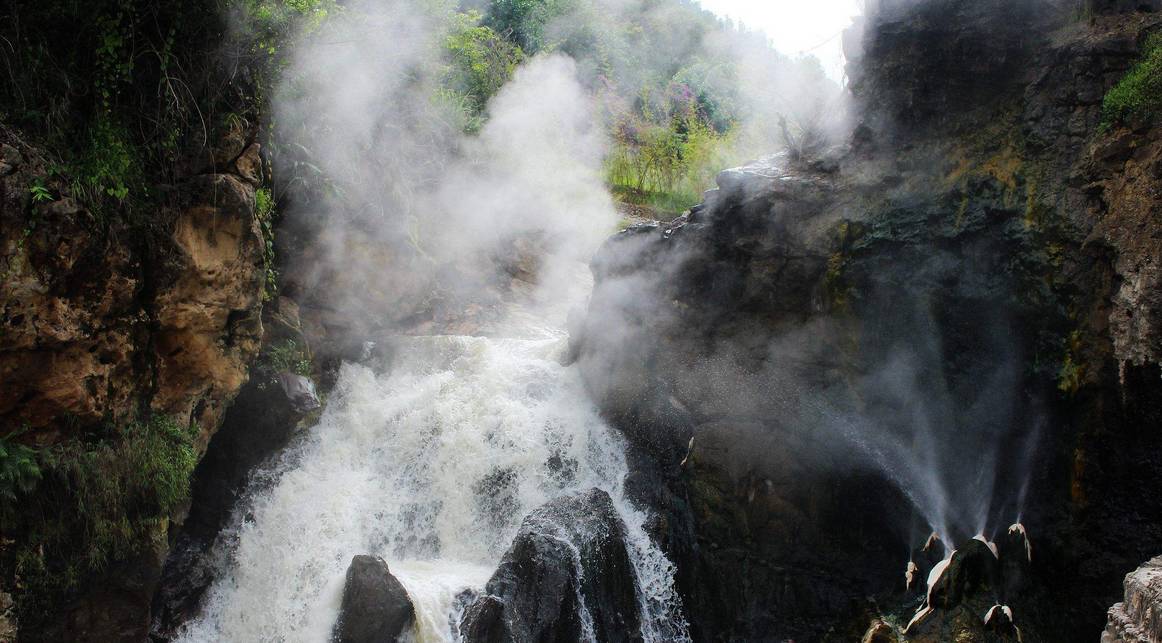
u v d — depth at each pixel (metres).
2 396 5.58
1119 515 6.70
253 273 7.36
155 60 6.18
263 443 8.57
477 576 7.91
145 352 6.55
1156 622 4.36
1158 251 6.16
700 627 8.42
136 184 6.11
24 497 5.89
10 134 5.31
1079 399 6.85
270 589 8.02
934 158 7.90
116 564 6.55
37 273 5.48
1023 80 7.53
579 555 7.74
